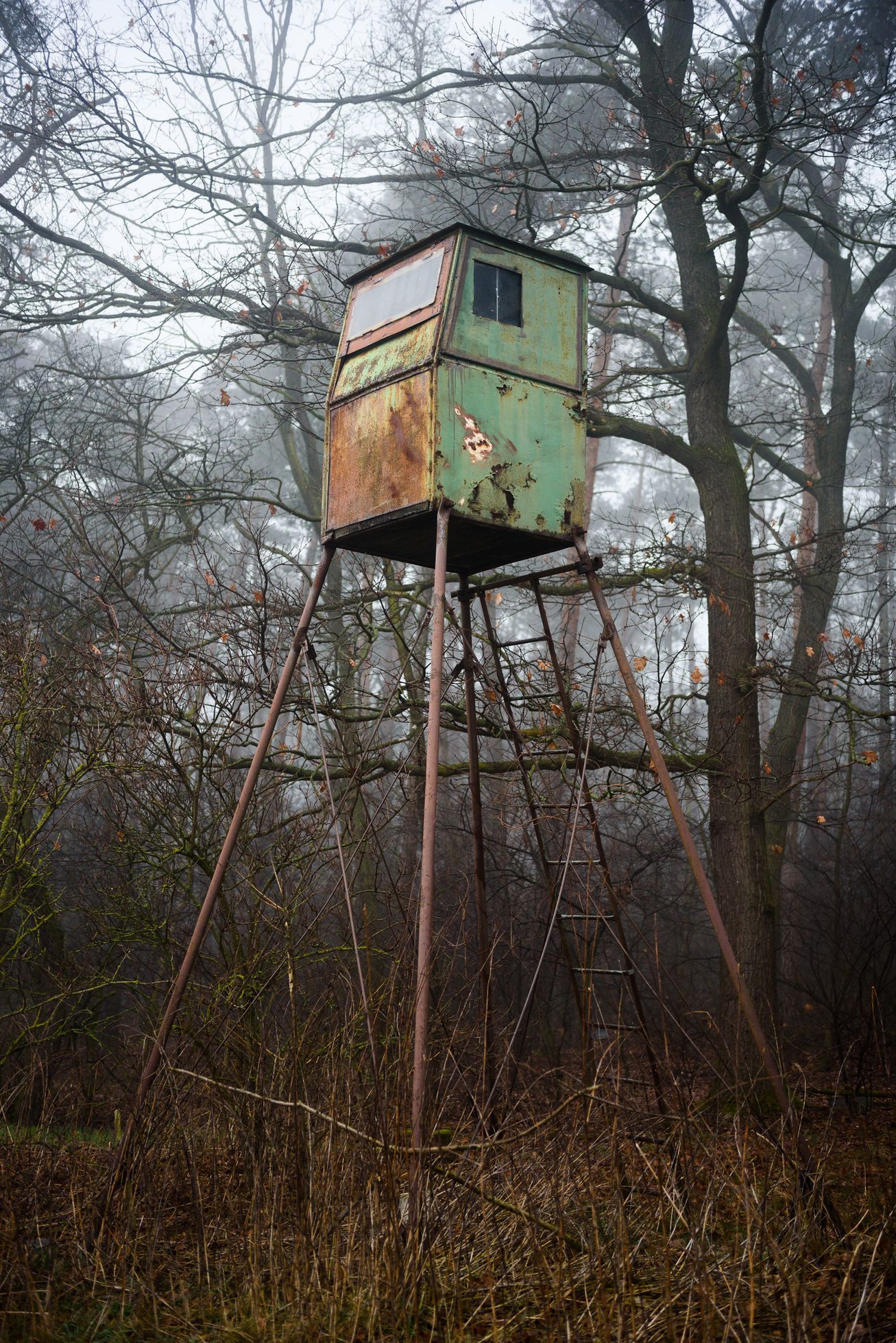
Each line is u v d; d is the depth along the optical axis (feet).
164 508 38.81
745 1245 15.33
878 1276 15.42
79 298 38.58
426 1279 13.78
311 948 24.52
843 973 41.32
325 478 21.54
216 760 29.58
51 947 30.42
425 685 29.40
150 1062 17.98
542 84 38.73
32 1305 13.52
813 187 44.01
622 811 48.37
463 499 19.27
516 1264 14.49
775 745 40.88
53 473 40.37
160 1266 14.98
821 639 38.73
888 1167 22.40
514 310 20.89
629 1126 18.43
